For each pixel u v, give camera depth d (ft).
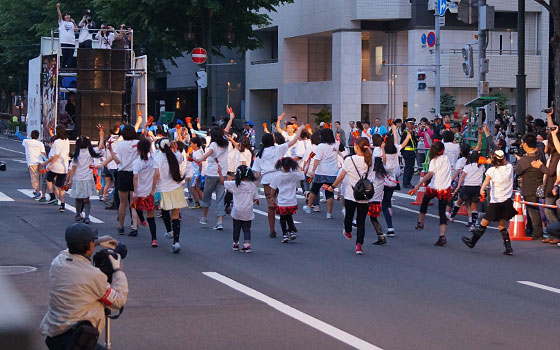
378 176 45.39
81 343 17.49
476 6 74.59
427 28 134.62
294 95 154.81
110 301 18.51
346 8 138.72
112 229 51.08
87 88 88.99
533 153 48.67
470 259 41.70
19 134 79.15
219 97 181.78
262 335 25.13
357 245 42.57
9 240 45.68
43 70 92.02
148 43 135.95
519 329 26.55
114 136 61.36
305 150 65.77
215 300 30.42
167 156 42.19
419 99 134.62
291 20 154.30
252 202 42.83
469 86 131.85
